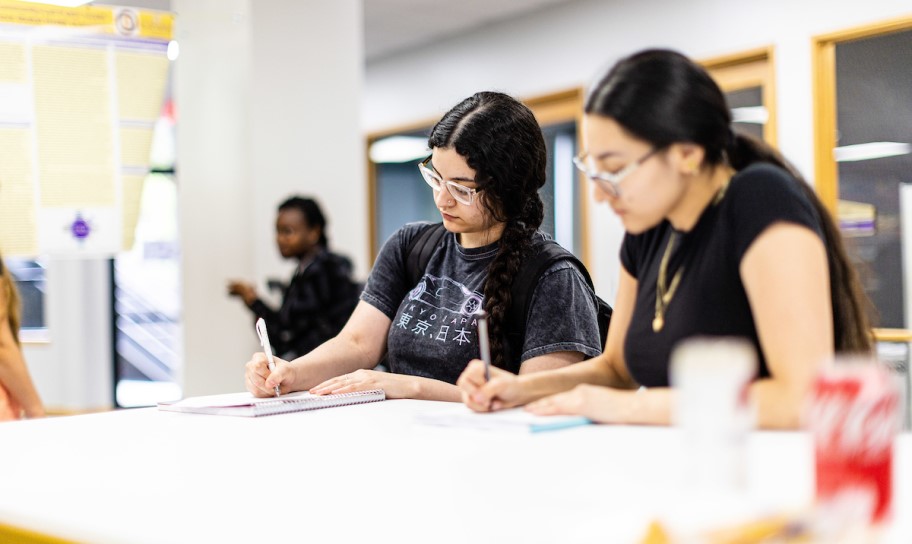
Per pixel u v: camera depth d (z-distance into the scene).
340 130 5.14
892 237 4.73
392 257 2.34
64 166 3.71
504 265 2.06
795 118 5.11
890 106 4.74
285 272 4.89
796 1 5.06
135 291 7.96
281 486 1.13
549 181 2.30
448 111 2.14
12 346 3.10
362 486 1.10
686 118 1.35
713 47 5.45
